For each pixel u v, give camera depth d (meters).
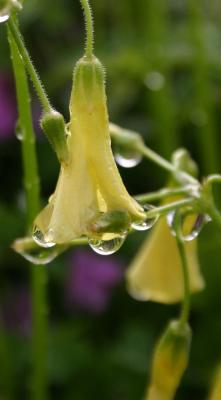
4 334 0.25
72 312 0.26
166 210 0.17
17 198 0.28
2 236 0.26
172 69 0.30
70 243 0.18
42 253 0.17
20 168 0.29
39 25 0.31
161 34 0.28
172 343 0.17
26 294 0.27
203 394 0.24
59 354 0.24
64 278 0.26
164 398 0.18
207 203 0.17
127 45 0.30
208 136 0.28
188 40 0.29
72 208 0.15
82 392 0.24
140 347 0.24
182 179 0.18
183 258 0.17
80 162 0.15
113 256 0.26
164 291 0.19
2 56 0.30
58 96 0.30
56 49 0.31
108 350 0.25
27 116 0.18
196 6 0.28
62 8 0.31
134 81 0.30
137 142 0.20
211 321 0.25
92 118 0.15
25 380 0.24
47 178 0.28
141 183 0.28
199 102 0.28
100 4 0.31
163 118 0.28
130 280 0.19
